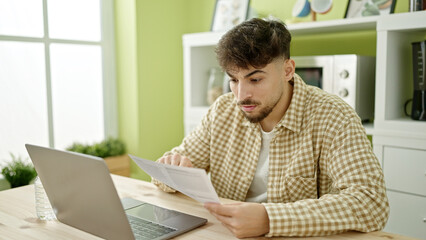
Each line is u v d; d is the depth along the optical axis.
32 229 0.96
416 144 1.75
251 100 1.07
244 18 2.53
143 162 1.00
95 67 2.65
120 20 2.66
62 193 0.90
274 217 0.87
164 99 2.83
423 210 1.75
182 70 2.96
